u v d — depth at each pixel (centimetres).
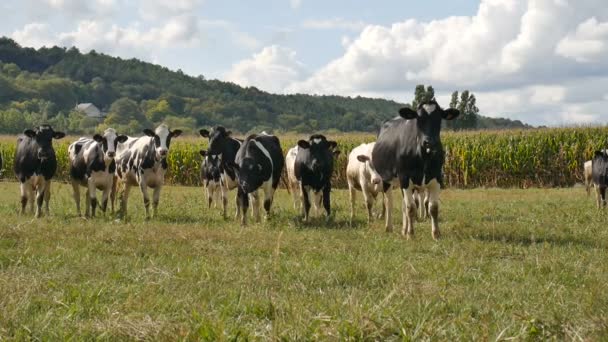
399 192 2550
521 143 3284
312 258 1009
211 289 767
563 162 3234
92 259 980
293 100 19988
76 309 657
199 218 1661
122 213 1741
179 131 1772
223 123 16975
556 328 581
